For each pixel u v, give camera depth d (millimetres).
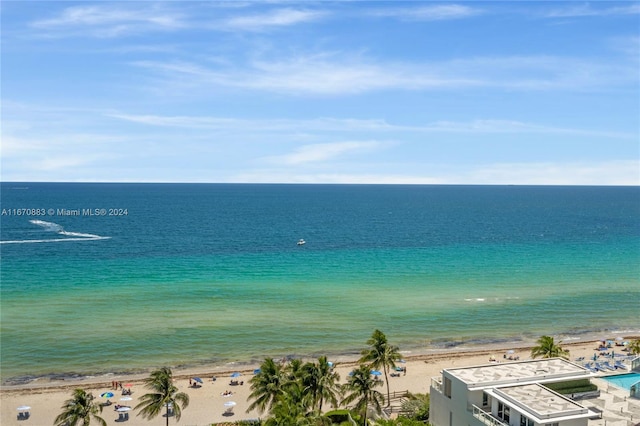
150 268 145500
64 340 87625
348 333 93562
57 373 75438
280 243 197500
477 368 46219
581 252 181500
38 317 99125
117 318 99312
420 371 77812
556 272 146750
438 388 47875
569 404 38156
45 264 150000
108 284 125312
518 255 174000
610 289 127875
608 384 46625
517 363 47312
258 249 182250
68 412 52406
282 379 53375
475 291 123750
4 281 127750
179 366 78562
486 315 106062
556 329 98875
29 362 78812
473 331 96625
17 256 163250
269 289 122562
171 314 102250
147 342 87500
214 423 61531
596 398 43438
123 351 83625
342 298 115562
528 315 106750
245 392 70250
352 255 171125
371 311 106562
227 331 93188
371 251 179750
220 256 166625
